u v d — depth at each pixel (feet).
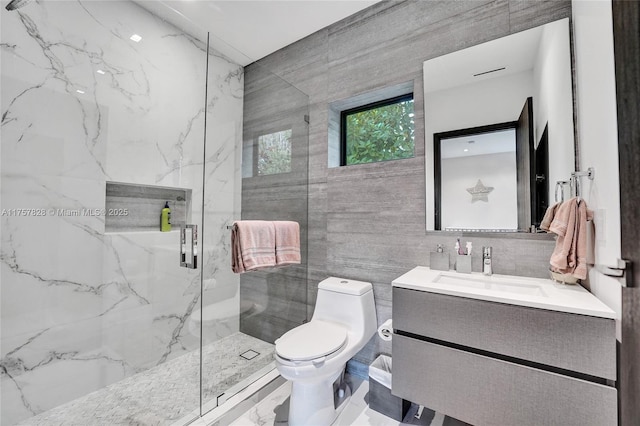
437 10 5.71
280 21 6.94
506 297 3.64
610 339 3.06
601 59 3.46
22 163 4.74
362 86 6.58
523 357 3.52
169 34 6.82
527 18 4.88
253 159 7.47
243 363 6.77
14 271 4.65
